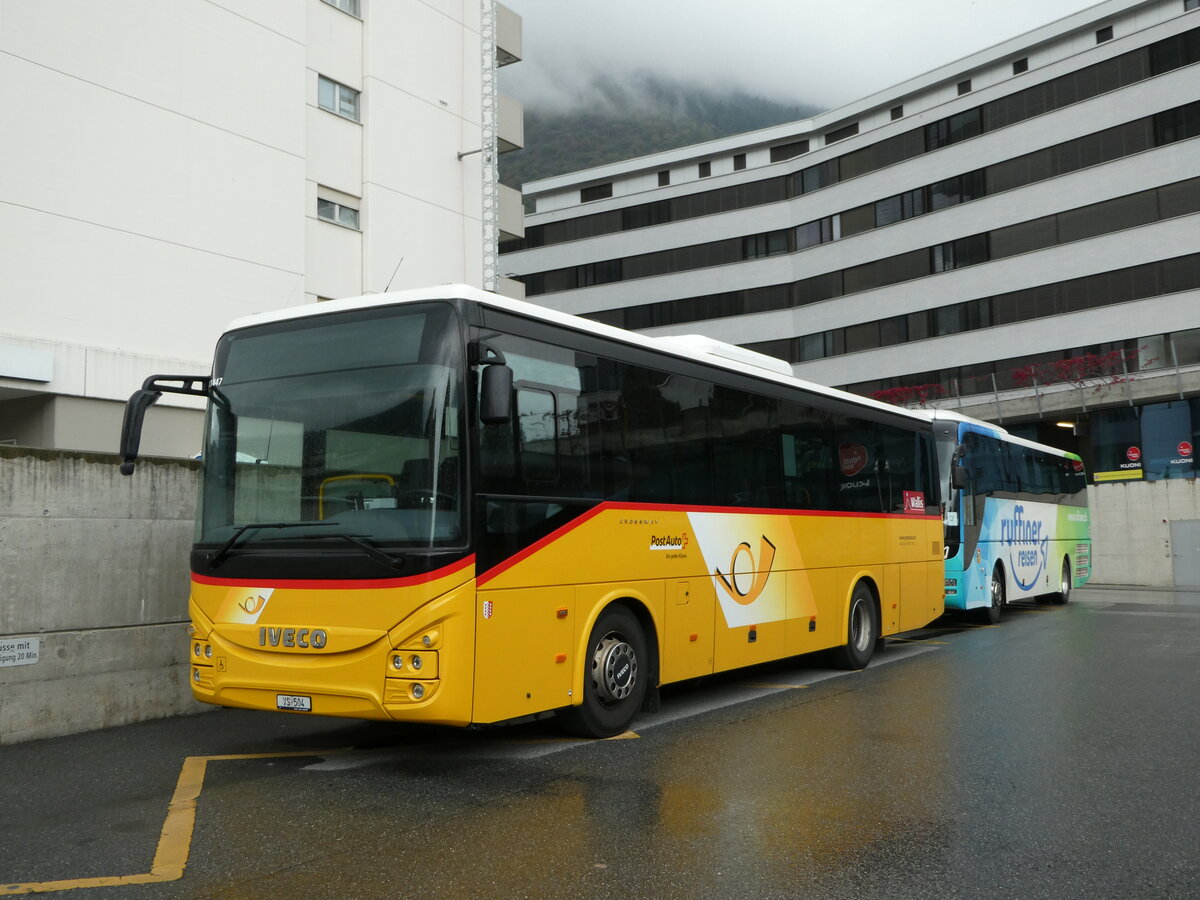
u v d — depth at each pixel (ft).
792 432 35.19
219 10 69.72
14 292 58.54
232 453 23.22
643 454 27.17
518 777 21.33
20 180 59.06
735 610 30.81
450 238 86.58
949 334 142.92
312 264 76.02
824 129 167.22
